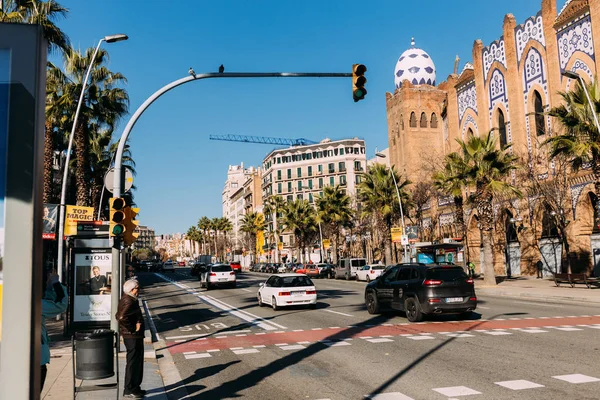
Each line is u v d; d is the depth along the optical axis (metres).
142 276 68.25
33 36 3.68
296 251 107.62
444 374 8.29
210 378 8.72
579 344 10.60
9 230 3.51
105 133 37.72
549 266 34.56
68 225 16.30
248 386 8.05
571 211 32.06
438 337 12.16
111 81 27.52
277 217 94.38
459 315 16.02
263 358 10.38
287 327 15.16
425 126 55.28
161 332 15.27
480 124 42.41
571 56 32.12
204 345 12.39
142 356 7.59
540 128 35.28
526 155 34.94
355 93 12.85
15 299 3.48
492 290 26.77
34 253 3.54
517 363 8.93
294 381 8.26
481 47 42.38
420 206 46.22
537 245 35.34
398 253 56.41
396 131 58.03
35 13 20.00
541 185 32.12
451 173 33.00
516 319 15.24
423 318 16.19
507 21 38.34
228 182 185.62
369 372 8.69
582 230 31.38
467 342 11.27
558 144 24.53
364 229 59.19
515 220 34.97
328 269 53.12
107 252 14.74
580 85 23.83
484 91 42.09
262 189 127.75
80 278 14.56
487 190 30.55
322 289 33.19
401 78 57.12
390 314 17.75
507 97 38.78
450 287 14.98
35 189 3.58
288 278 20.86
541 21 34.88
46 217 19.56
